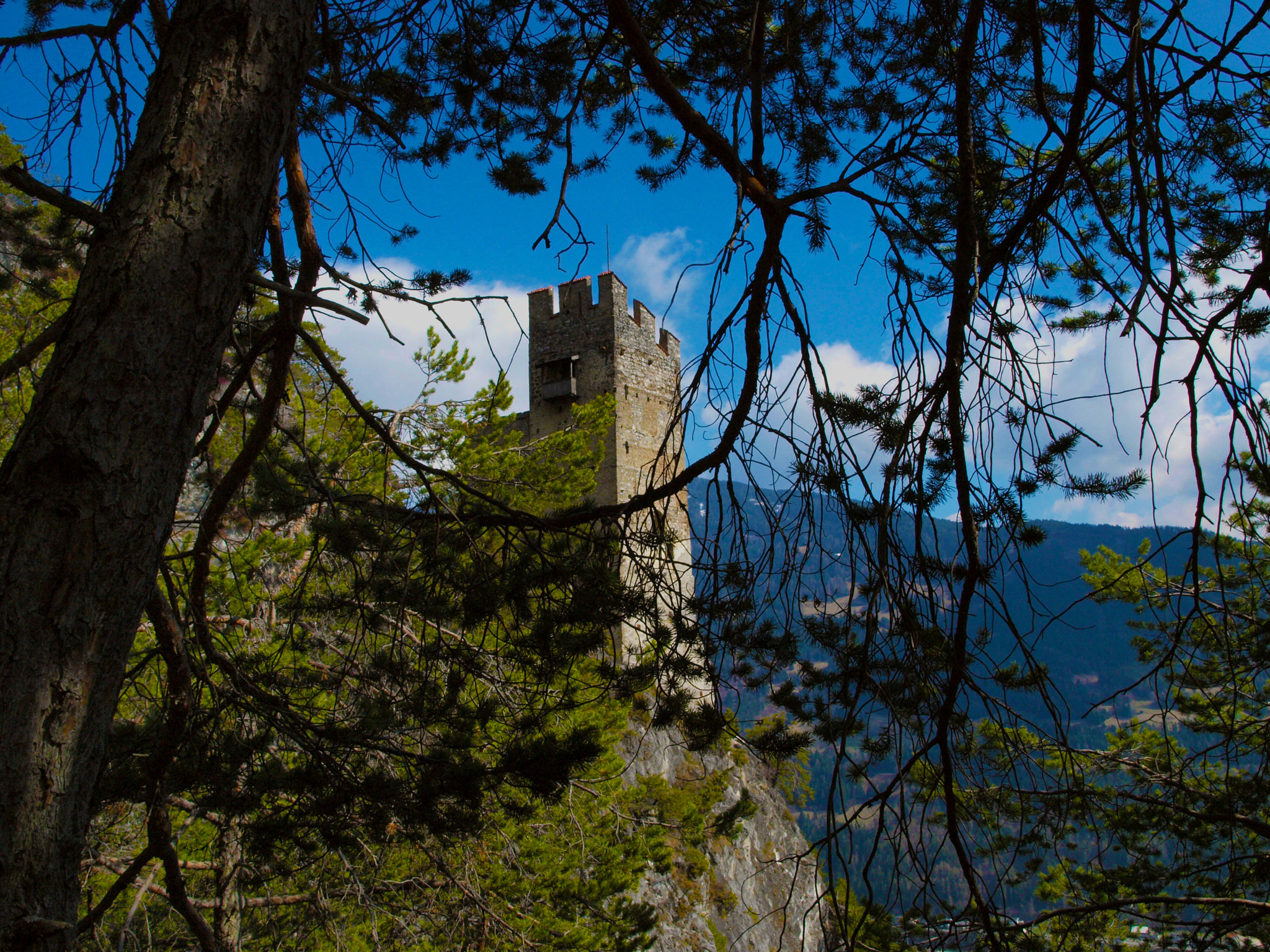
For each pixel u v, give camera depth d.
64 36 3.15
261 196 2.30
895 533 2.80
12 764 1.78
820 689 3.46
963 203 2.83
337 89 3.14
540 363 31.38
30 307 5.67
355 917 7.85
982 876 2.70
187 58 2.26
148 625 6.04
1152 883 7.10
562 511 3.79
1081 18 2.75
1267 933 6.54
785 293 3.05
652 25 3.93
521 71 4.29
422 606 4.00
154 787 3.62
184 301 2.10
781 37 3.79
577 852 9.23
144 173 2.16
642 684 3.82
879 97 3.98
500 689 4.94
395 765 4.44
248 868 5.74
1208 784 5.90
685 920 17.53
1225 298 3.53
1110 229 2.57
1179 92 2.69
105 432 1.96
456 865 7.41
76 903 1.90
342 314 2.47
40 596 1.85
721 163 3.10
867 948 2.75
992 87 3.65
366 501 3.90
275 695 4.23
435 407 9.54
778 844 22.56
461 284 4.09
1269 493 2.41
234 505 5.28
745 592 3.18
